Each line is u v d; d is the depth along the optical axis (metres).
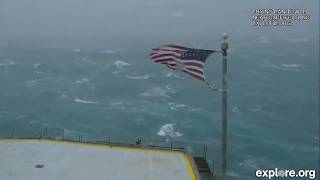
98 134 77.75
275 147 71.12
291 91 108.19
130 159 24.69
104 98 101.00
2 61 156.00
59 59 162.12
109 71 134.88
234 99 99.31
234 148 70.00
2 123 83.25
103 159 24.62
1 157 24.69
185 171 23.19
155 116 86.12
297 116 87.81
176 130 78.44
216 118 85.12
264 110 91.56
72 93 105.69
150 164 24.03
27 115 87.81
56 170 23.17
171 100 98.56
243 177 59.78
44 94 104.69
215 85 115.38
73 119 85.44
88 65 146.62
